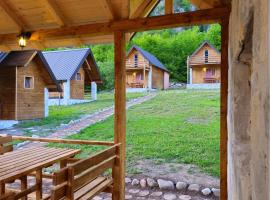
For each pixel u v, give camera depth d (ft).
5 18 13.41
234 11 6.82
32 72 43.98
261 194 3.14
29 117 43.14
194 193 14.70
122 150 12.65
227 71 10.54
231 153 7.58
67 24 13.35
